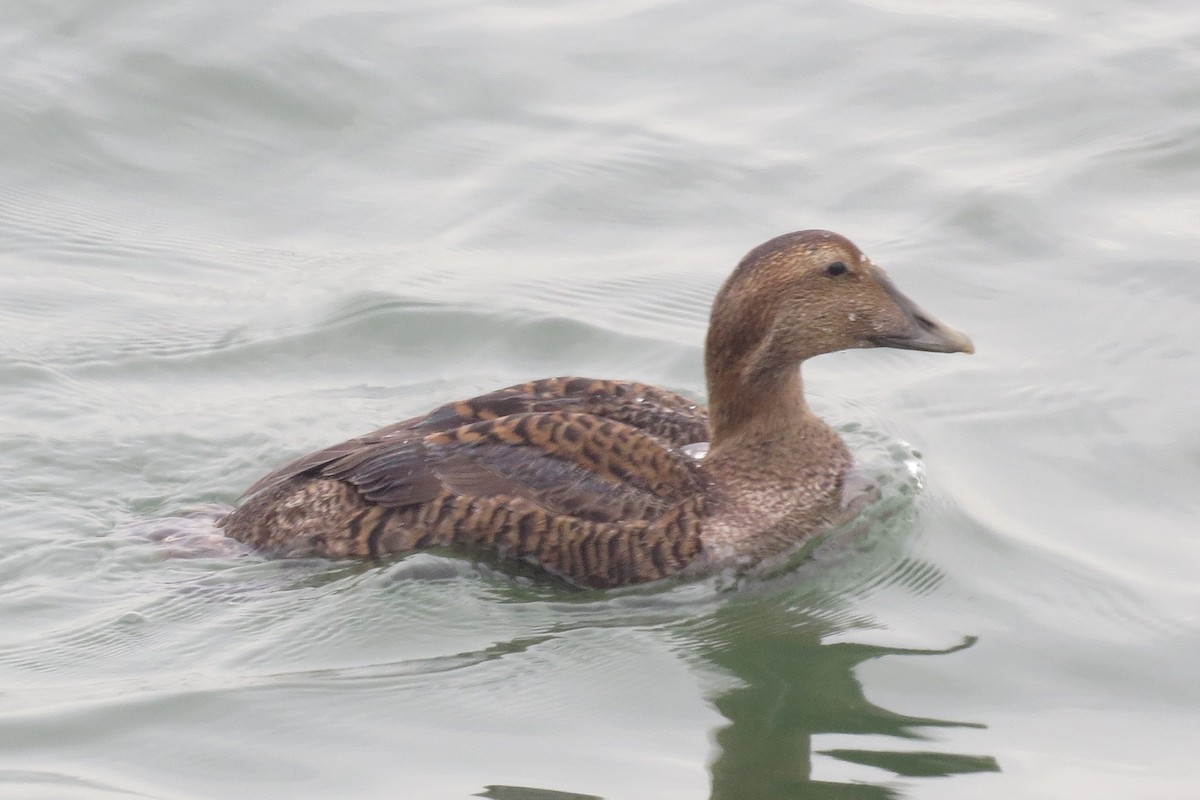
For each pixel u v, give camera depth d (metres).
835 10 20.34
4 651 11.14
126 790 9.65
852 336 12.12
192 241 16.94
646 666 10.99
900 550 12.21
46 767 9.88
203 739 10.16
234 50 19.38
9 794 9.59
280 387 14.73
